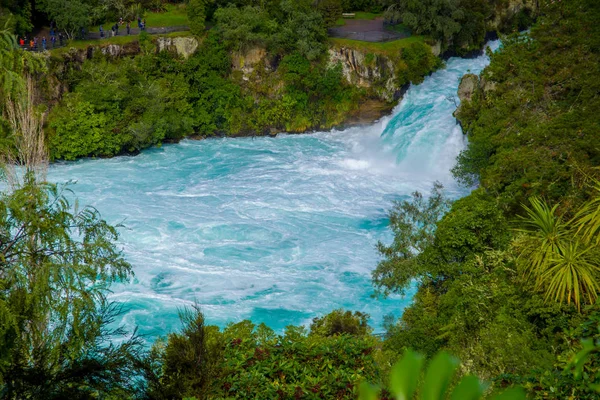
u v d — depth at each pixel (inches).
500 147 2007.9
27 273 728.3
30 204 756.6
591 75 2027.6
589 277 1051.3
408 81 3216.0
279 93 3166.8
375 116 3196.4
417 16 3307.1
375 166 2797.7
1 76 861.2
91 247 775.7
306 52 3120.1
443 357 95.5
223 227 2214.6
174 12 3654.0
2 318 650.8
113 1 3447.3
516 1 3708.2
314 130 3179.1
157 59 3090.6
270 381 825.5
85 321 721.6
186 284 1879.9
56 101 2859.3
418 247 1585.9
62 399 660.7
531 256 1159.6
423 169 2716.5
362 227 2249.0
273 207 2384.4
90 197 2440.9
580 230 1141.7
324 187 2566.4
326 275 1943.9
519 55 2263.8
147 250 2069.4
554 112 1973.4
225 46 3134.8
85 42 3078.2
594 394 547.2
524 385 627.5
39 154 855.7
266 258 2042.3
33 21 3366.1
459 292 1314.0
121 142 2849.4
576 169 1577.3
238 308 1768.0
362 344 892.0
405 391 93.4
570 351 772.6
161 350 944.3
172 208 2365.9
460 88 2689.5
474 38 3540.8
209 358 729.6
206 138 3110.2
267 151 2962.6
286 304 1793.8
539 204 1202.6
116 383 685.9
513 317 1143.0
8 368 650.8
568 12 2235.5
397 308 1782.7
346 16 3794.3
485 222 1406.3
